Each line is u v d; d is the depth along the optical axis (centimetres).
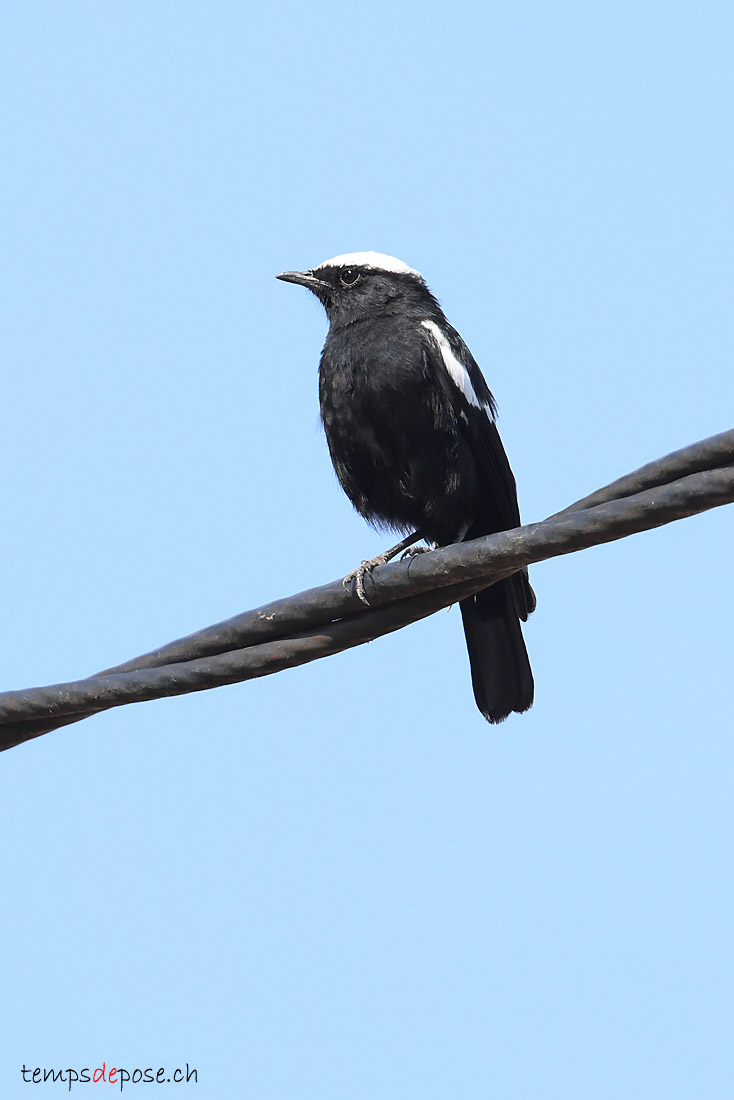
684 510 761
